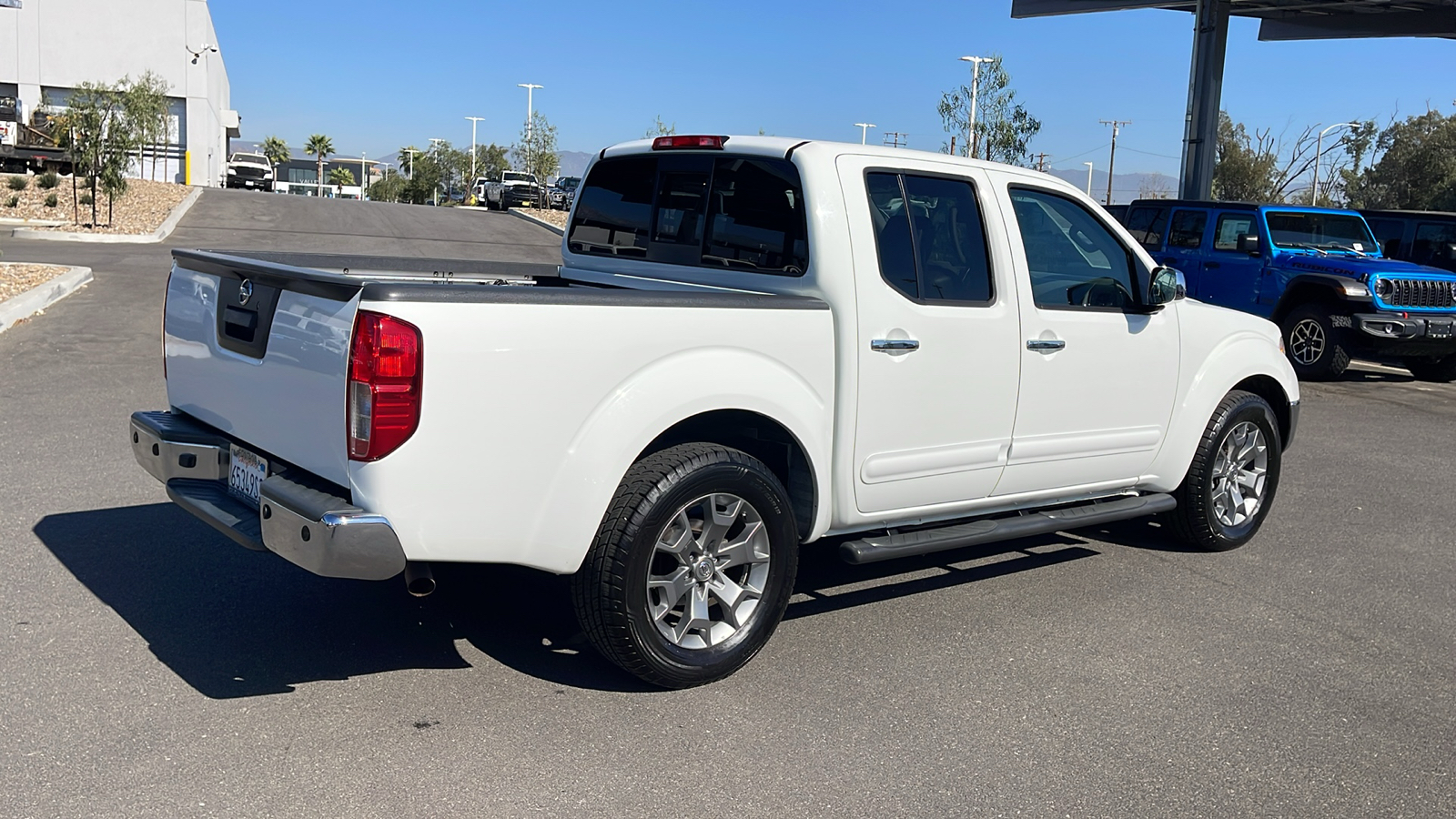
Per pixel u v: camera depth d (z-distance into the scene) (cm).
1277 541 656
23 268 1608
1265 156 4403
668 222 507
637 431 384
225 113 7525
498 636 450
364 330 343
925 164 473
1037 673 441
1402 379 1491
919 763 362
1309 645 487
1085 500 584
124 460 686
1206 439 596
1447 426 1113
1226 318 604
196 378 448
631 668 398
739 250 471
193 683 394
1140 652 470
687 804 330
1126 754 376
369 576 349
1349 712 420
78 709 371
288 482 373
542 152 6203
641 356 386
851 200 444
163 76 5409
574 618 474
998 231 489
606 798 332
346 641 439
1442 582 587
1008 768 362
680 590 405
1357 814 346
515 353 359
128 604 464
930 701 411
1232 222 1469
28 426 761
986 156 2823
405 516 351
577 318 370
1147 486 586
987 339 482
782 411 422
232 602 473
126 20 5309
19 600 463
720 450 405
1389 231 1622
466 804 324
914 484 474
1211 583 569
